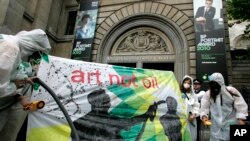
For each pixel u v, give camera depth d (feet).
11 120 10.64
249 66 55.93
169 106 14.90
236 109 15.65
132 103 13.35
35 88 10.56
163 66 43.88
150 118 13.75
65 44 56.59
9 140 10.50
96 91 12.38
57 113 10.77
